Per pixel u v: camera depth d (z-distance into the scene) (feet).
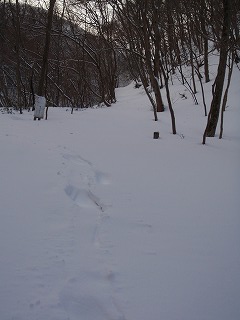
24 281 7.98
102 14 61.41
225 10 28.50
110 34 63.62
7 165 16.62
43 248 9.52
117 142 26.40
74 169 17.35
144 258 9.58
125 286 8.27
